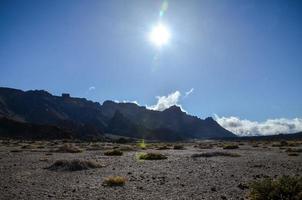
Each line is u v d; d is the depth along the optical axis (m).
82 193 16.64
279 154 44.81
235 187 18.06
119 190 17.38
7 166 30.09
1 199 15.34
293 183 13.47
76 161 28.33
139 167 28.77
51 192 16.98
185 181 20.34
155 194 16.30
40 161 35.59
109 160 36.41
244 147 70.38
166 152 53.31
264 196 13.41
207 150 60.00
